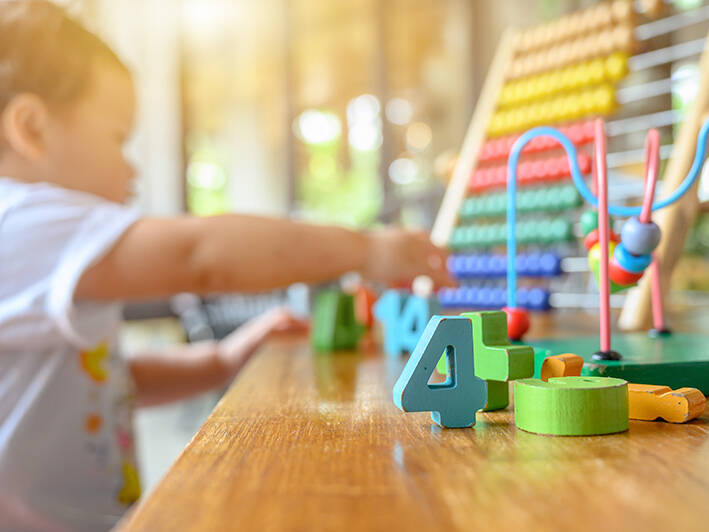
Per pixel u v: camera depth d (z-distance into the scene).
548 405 0.32
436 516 0.20
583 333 0.71
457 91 4.96
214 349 1.11
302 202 5.17
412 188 4.91
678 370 0.41
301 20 5.11
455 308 1.13
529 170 1.11
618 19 1.12
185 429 2.49
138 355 1.10
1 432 0.73
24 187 0.70
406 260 0.72
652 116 1.23
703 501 0.21
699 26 1.37
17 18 0.77
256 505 0.21
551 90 1.17
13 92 0.76
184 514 0.21
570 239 1.06
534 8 4.37
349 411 0.38
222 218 0.67
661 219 0.79
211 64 5.02
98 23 4.24
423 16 4.95
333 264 0.69
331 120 5.12
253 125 5.14
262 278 0.66
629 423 0.34
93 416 0.81
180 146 4.82
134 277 0.64
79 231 0.65
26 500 0.73
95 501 0.80
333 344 0.74
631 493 0.22
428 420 0.36
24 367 0.75
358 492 0.23
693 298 1.47
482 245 1.15
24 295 0.63
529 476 0.25
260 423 0.35
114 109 0.84
